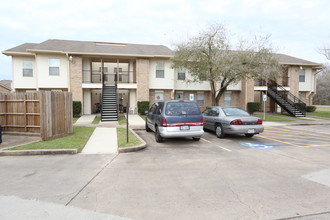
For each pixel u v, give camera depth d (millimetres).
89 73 19562
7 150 6188
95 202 3334
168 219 2875
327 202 3373
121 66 23109
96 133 9727
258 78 15883
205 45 15484
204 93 22266
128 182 4172
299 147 7520
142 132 10750
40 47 17750
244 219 2881
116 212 3041
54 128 8281
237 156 6227
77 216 2918
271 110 24719
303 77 24172
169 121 7652
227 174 4672
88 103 19391
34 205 3213
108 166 5180
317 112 24359
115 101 16266
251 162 5609
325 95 51344
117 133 9703
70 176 4473
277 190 3826
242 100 22328
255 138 9305
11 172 4695
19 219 2828
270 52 15977
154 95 20422
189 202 3363
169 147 7418
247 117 8844
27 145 6840
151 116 9359
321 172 4820
